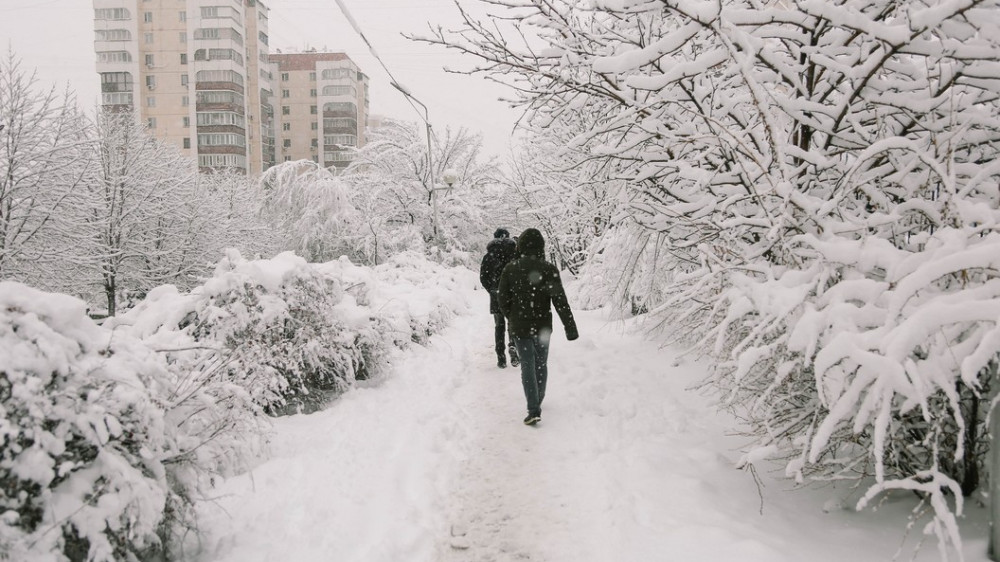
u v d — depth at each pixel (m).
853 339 2.68
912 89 3.98
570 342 7.77
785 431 3.26
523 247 5.29
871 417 2.93
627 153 5.05
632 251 6.50
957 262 2.66
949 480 2.45
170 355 3.61
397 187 24.80
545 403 5.56
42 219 15.29
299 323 5.50
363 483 3.84
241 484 3.79
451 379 6.55
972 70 3.50
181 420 2.99
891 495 3.44
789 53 4.71
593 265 9.68
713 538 2.97
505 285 5.15
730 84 4.72
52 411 2.33
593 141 5.91
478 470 4.14
